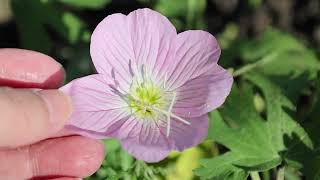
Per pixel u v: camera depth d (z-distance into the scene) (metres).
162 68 0.26
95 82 0.25
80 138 0.26
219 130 0.28
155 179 0.29
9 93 0.23
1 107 0.23
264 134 0.28
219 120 0.28
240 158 0.27
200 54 0.25
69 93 0.24
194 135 0.24
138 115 0.26
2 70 0.25
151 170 0.28
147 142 0.24
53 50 0.35
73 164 0.26
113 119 0.25
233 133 0.28
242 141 0.28
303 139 0.28
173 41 0.25
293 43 0.34
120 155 0.29
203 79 0.25
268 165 0.27
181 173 0.29
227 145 0.27
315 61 0.33
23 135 0.24
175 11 0.34
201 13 0.34
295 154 0.28
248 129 0.28
